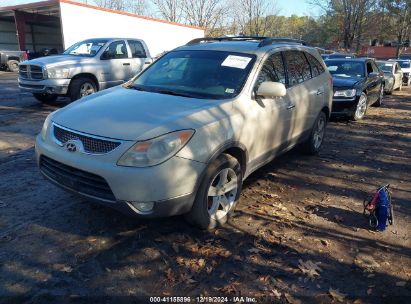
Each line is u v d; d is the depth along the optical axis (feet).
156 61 17.11
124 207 10.88
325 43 156.04
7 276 10.32
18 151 20.85
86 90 34.68
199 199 11.95
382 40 164.45
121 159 10.67
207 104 12.93
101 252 11.55
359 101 33.12
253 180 17.83
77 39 69.31
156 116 11.75
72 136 11.64
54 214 13.62
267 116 14.74
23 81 33.78
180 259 11.37
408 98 54.49
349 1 115.34
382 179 18.89
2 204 14.26
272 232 13.10
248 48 15.88
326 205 15.49
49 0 81.97
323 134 22.53
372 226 13.76
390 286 10.62
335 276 10.95
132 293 9.91
